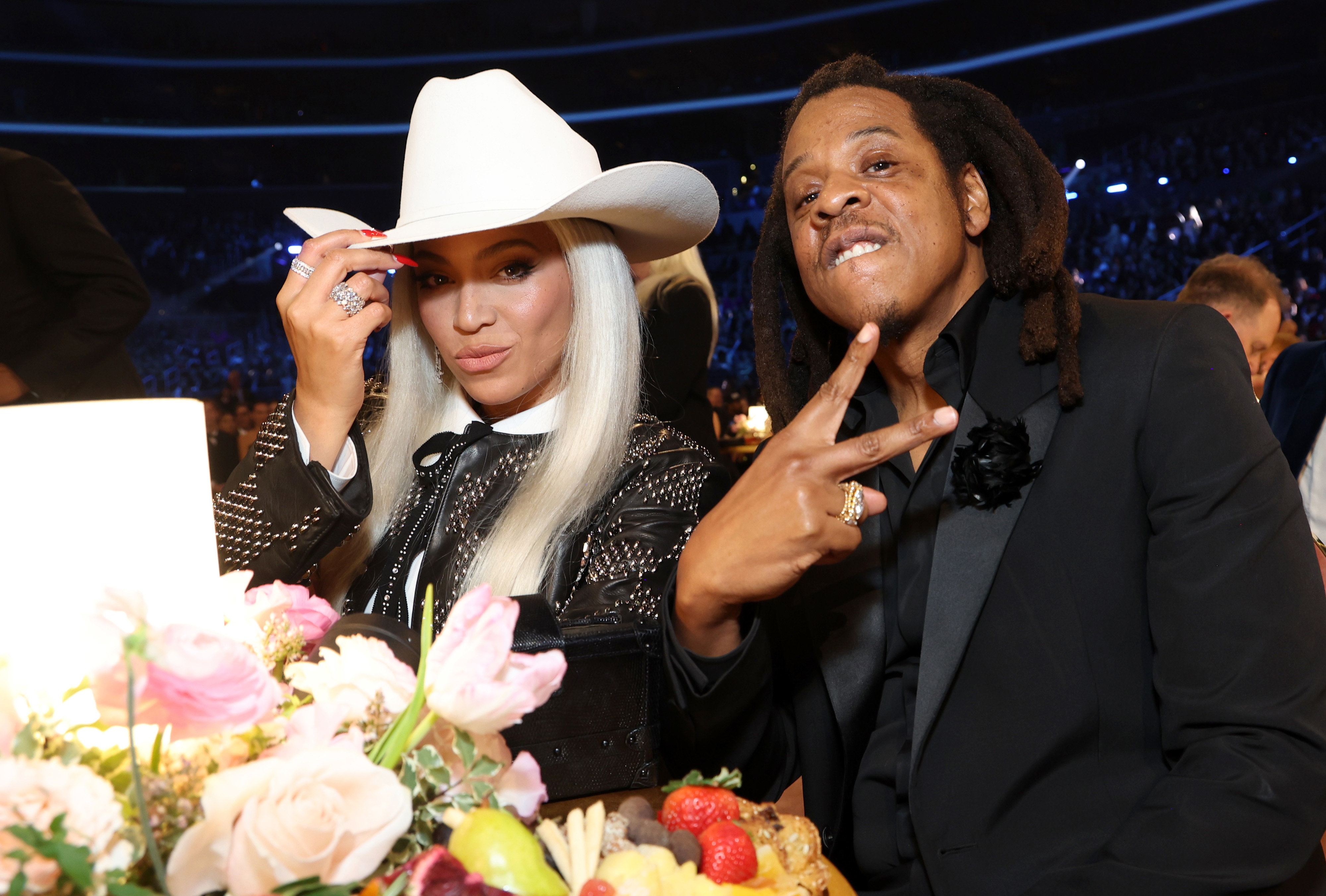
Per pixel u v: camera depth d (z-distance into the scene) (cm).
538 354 144
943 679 111
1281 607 103
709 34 1634
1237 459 107
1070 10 1548
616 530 137
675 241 163
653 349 252
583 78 1703
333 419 133
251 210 1727
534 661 67
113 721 62
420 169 147
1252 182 1593
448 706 64
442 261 141
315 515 129
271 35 1645
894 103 124
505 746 76
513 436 147
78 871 53
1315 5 1411
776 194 138
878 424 135
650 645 102
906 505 124
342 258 132
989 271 127
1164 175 1645
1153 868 98
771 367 142
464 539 143
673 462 143
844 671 124
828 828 128
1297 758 99
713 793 79
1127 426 112
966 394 121
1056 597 112
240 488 134
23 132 1566
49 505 66
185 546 72
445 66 1680
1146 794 108
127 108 1622
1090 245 1667
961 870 108
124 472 69
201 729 61
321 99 1686
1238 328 321
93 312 262
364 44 1666
